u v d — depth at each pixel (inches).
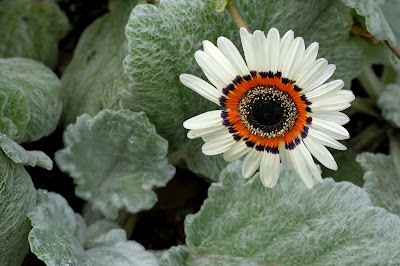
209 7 18.9
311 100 16.8
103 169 20.6
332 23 20.9
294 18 20.2
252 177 19.3
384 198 19.9
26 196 18.0
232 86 17.0
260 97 17.0
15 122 19.2
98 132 19.6
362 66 21.5
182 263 19.3
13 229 17.8
